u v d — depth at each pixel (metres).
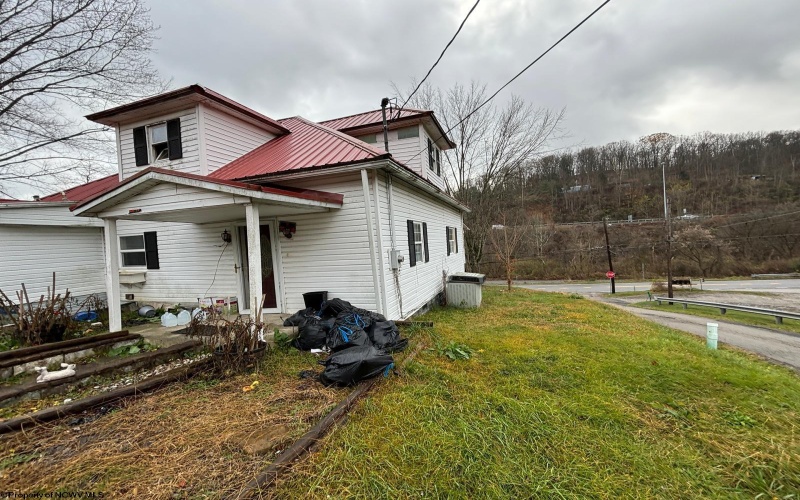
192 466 2.30
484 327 6.90
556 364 4.48
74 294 9.01
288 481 2.13
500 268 32.34
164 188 4.84
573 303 11.34
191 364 4.11
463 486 2.16
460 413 3.09
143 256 8.54
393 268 6.55
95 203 5.06
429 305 9.41
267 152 7.89
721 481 2.31
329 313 5.61
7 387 3.47
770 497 2.18
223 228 7.32
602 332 6.55
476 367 4.35
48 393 3.57
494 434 2.74
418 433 2.73
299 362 4.44
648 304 17.56
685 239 32.22
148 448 2.53
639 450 2.60
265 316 6.46
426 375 3.98
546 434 2.77
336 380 3.61
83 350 4.46
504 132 20.34
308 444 2.49
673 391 3.77
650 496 2.12
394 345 4.91
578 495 2.10
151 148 7.75
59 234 8.80
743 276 29.39
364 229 6.14
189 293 7.81
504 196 24.56
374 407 3.14
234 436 2.65
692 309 15.09
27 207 7.82
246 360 4.17
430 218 9.90
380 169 6.11
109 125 8.13
